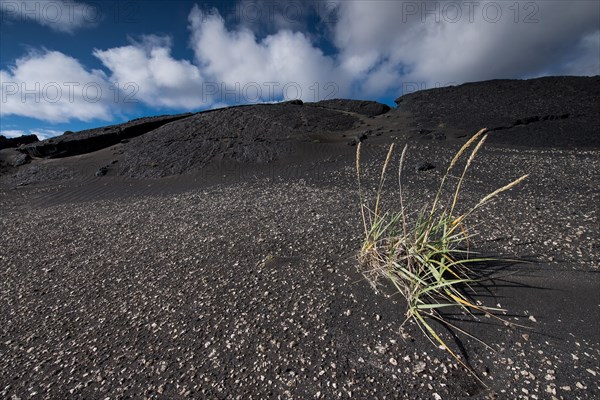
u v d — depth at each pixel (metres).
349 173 10.62
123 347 2.88
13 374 2.69
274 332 2.85
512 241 3.91
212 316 3.15
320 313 3.01
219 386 2.37
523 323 2.67
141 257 4.77
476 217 4.94
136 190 12.35
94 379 2.55
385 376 2.34
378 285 3.29
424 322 2.60
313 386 2.31
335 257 3.95
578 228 4.15
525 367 2.30
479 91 21.67
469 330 2.66
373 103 24.66
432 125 17.81
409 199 6.88
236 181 11.84
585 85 19.02
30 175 16.42
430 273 3.22
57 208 10.10
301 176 11.15
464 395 2.15
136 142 18.61
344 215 5.66
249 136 17.53
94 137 19.64
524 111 17.06
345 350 2.59
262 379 2.40
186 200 9.03
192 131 18.64
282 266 3.91
